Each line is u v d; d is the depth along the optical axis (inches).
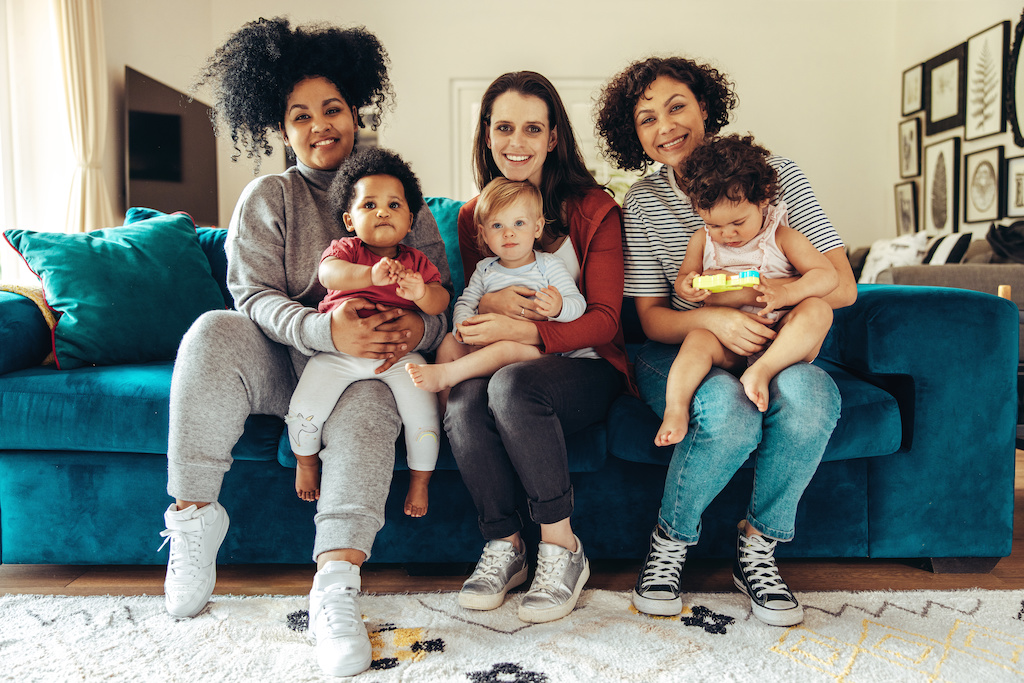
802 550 57.6
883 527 57.5
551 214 61.6
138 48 171.5
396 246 57.1
